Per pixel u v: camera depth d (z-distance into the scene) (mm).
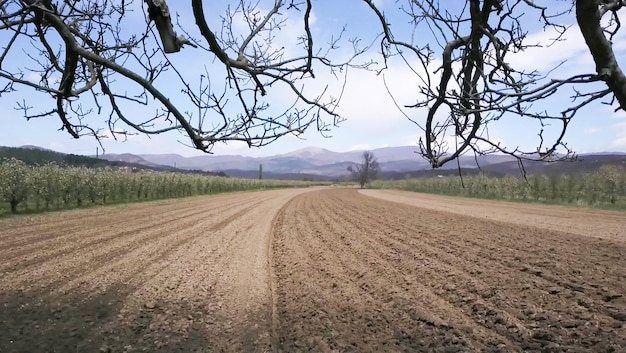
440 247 12156
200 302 7688
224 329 6484
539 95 2115
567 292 7258
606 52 2102
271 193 55500
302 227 18312
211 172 63438
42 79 3488
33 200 21016
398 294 8016
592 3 2053
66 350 5641
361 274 9609
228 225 18156
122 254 11266
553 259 9750
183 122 2695
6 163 18969
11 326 6344
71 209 21828
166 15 2586
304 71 3070
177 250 12109
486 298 7492
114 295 7887
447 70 2473
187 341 6031
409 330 6285
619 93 2111
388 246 12898
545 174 28609
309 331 6332
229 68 3000
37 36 3217
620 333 5578
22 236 13477
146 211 22734
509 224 16141
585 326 5930
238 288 8641
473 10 2297
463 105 2332
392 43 2627
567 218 18406
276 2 3123
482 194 39469
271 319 6941
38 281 8586
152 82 2957
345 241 14164
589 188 26672
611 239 12227
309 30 3041
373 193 56281
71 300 7535
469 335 5988
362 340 5969
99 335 6148
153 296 7918
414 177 74375
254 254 12148
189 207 26672
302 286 8805
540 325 6195
